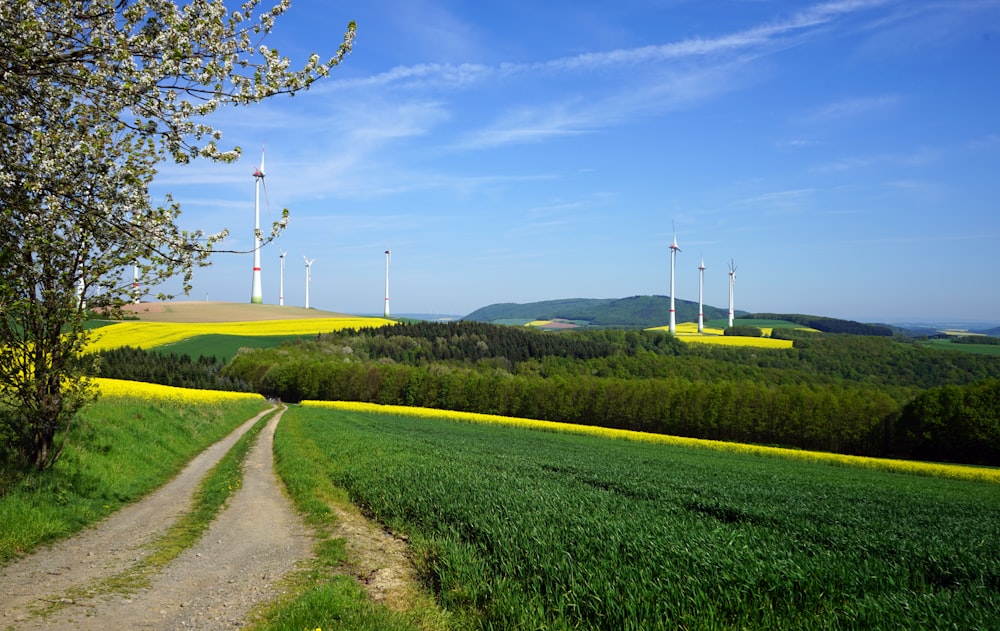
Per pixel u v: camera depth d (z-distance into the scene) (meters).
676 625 6.86
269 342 115.88
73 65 6.65
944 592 8.63
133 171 10.20
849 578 8.85
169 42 6.75
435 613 7.55
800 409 67.25
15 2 6.52
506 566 8.74
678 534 10.74
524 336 139.50
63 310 12.57
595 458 33.75
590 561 8.77
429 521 12.16
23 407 13.26
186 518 13.04
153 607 7.28
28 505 11.09
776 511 17.36
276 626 6.62
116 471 16.34
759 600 7.61
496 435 48.41
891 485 32.22
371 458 22.22
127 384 46.53
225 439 32.22
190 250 8.23
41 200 7.92
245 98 7.39
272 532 12.05
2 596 7.29
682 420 72.81
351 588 7.99
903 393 79.31
